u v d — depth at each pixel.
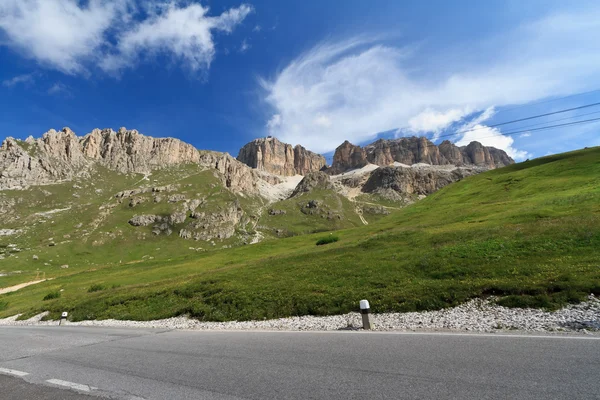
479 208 57.38
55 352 15.35
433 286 20.47
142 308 29.61
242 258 65.44
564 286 16.62
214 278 34.09
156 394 8.54
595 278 16.91
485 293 18.36
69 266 192.50
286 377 9.06
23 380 10.68
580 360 8.61
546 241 25.50
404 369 8.91
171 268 63.97
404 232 43.09
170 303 29.02
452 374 8.23
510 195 65.06
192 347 14.15
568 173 66.81
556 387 7.07
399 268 26.58
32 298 57.69
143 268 77.19
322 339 13.62
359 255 34.59
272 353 11.85
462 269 23.27
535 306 15.53
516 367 8.40
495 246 26.94
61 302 40.03
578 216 32.03
